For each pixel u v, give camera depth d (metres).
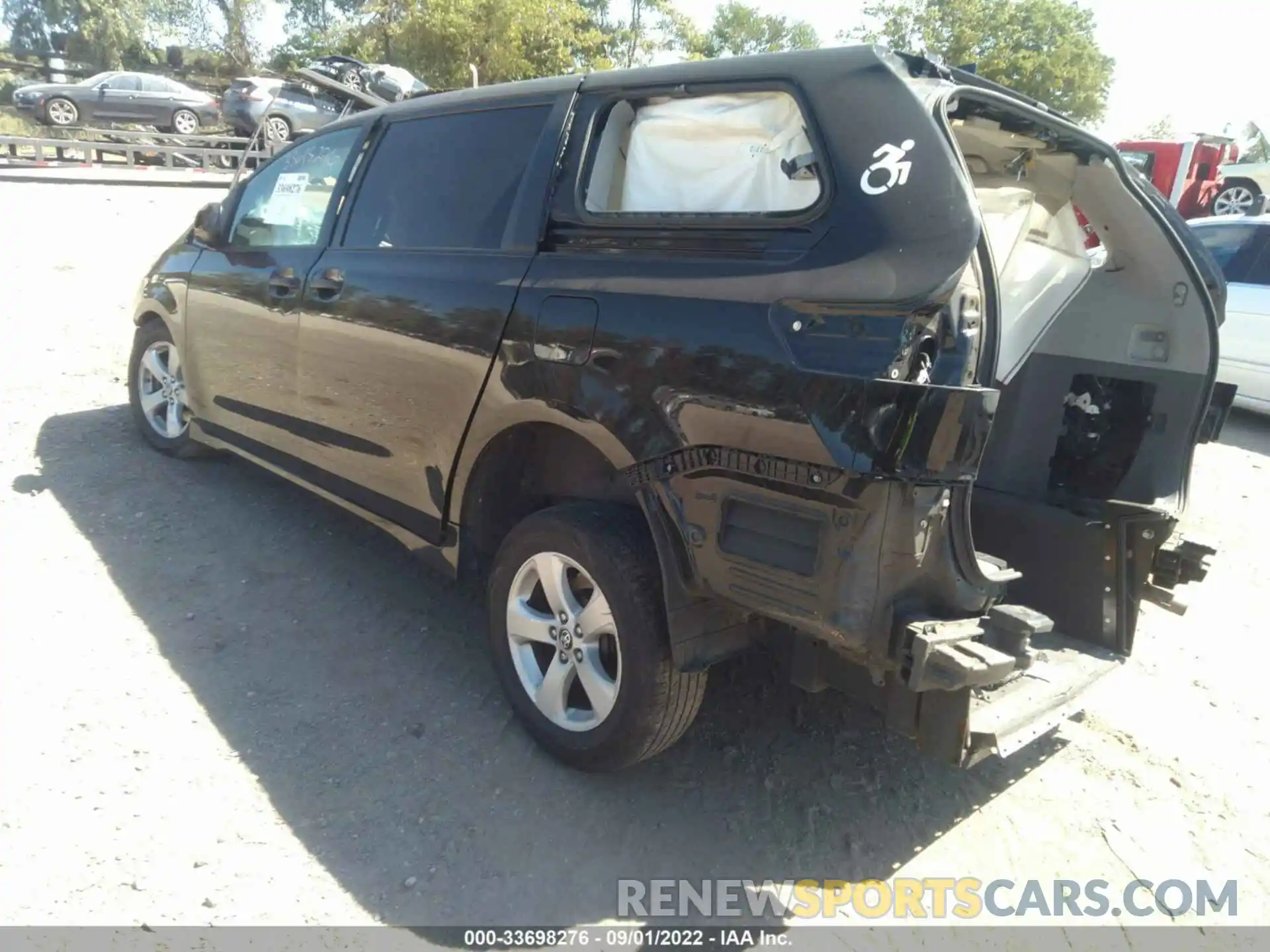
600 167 2.87
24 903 2.22
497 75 27.78
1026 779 3.15
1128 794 3.10
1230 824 2.98
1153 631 4.32
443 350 3.06
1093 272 3.41
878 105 2.29
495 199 3.10
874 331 2.06
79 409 5.66
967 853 2.77
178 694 3.09
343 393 3.57
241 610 3.66
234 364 4.28
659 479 2.46
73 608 3.51
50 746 2.76
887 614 2.15
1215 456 7.43
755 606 2.31
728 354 2.28
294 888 2.37
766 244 2.36
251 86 18.69
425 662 3.45
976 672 2.03
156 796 2.62
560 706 2.88
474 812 2.71
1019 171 3.01
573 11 28.78
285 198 4.18
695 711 2.69
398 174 3.54
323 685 3.25
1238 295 8.45
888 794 2.99
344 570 4.08
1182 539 3.12
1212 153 17.02
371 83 16.03
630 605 2.59
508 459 3.08
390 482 3.44
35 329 6.95
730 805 2.87
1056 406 3.54
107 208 11.95
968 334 2.10
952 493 2.18
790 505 2.20
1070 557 3.28
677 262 2.52
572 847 2.62
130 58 40.69
